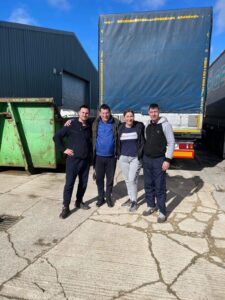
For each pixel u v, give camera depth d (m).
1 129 6.73
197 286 2.74
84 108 4.27
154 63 6.86
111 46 6.96
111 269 3.00
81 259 3.18
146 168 4.25
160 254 3.30
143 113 7.08
